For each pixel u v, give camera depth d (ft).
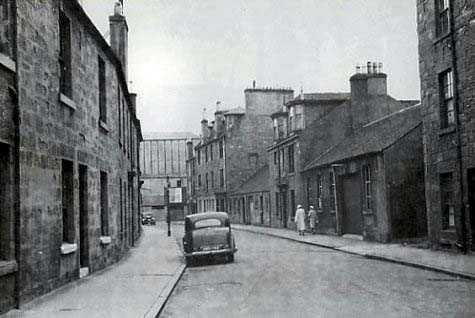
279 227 138.10
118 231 62.80
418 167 77.77
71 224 42.37
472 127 53.57
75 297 34.27
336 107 119.03
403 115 88.48
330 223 102.73
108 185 57.11
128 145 85.51
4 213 30.60
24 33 32.50
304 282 42.22
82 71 46.19
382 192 77.92
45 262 35.47
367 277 44.19
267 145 181.57
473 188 54.75
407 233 77.15
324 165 101.24
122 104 73.20
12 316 27.91
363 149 85.97
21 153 31.48
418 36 65.57
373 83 109.19
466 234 55.47
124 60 84.23
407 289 37.22
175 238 109.19
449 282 40.37
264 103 182.60
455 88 56.39
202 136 219.61
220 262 61.87
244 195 169.37
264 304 32.73
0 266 28.09
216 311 30.96
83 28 46.73
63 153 39.83
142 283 41.22
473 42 53.26
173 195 167.32
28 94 32.86
